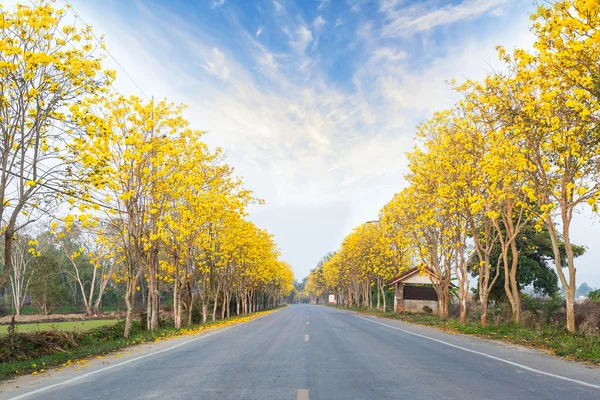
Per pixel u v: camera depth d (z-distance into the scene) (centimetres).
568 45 1040
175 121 1627
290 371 796
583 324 1625
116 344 1280
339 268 6319
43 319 3647
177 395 604
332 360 935
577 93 1087
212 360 951
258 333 1688
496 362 900
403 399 573
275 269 5675
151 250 1872
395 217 2559
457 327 1828
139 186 1593
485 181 1630
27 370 889
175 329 1958
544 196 1372
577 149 1157
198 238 2262
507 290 1791
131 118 1523
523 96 1313
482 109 1480
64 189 1057
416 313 3581
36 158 1030
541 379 709
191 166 1803
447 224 2109
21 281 4400
